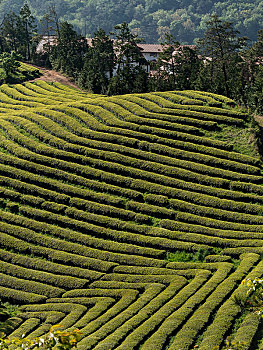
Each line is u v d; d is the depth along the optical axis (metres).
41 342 20.28
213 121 79.06
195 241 57.94
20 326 48.28
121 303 49.78
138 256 56.84
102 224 62.12
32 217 63.84
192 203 64.25
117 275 54.28
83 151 73.31
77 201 64.94
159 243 58.03
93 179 69.06
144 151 73.19
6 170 70.25
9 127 80.62
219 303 46.31
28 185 67.50
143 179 68.38
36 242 60.19
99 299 51.03
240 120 78.31
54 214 63.62
